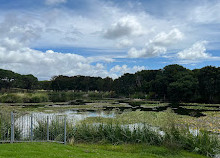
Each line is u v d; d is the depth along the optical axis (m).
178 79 56.00
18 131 12.30
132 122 15.30
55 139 12.59
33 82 94.75
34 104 39.19
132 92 75.50
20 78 90.56
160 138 12.80
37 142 11.32
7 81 85.06
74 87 105.81
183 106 39.22
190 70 68.00
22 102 42.75
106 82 96.44
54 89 106.75
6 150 8.24
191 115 26.45
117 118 17.25
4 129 11.43
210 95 49.84
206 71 51.28
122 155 10.26
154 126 13.96
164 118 14.32
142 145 12.38
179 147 11.98
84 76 106.38
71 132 13.77
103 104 43.06
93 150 10.79
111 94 77.31
